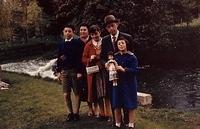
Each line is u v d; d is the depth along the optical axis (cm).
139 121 1073
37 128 1064
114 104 942
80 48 1026
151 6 3488
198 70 2858
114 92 941
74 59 1026
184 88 2256
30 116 1184
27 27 5112
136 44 3459
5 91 1581
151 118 1175
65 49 1030
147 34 3484
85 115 1094
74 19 3619
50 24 4997
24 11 5003
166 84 2406
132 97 937
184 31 3647
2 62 3994
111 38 954
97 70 987
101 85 996
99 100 1010
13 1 4766
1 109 1300
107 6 3412
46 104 1305
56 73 1051
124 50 929
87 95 1038
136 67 931
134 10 3428
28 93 1513
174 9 3872
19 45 4606
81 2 3656
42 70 2167
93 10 3475
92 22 3412
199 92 2127
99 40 991
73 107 1197
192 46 3512
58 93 1481
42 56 4209
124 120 975
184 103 1866
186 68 2967
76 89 1035
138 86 2386
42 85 1683
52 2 4906
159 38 3484
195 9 4462
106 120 1024
